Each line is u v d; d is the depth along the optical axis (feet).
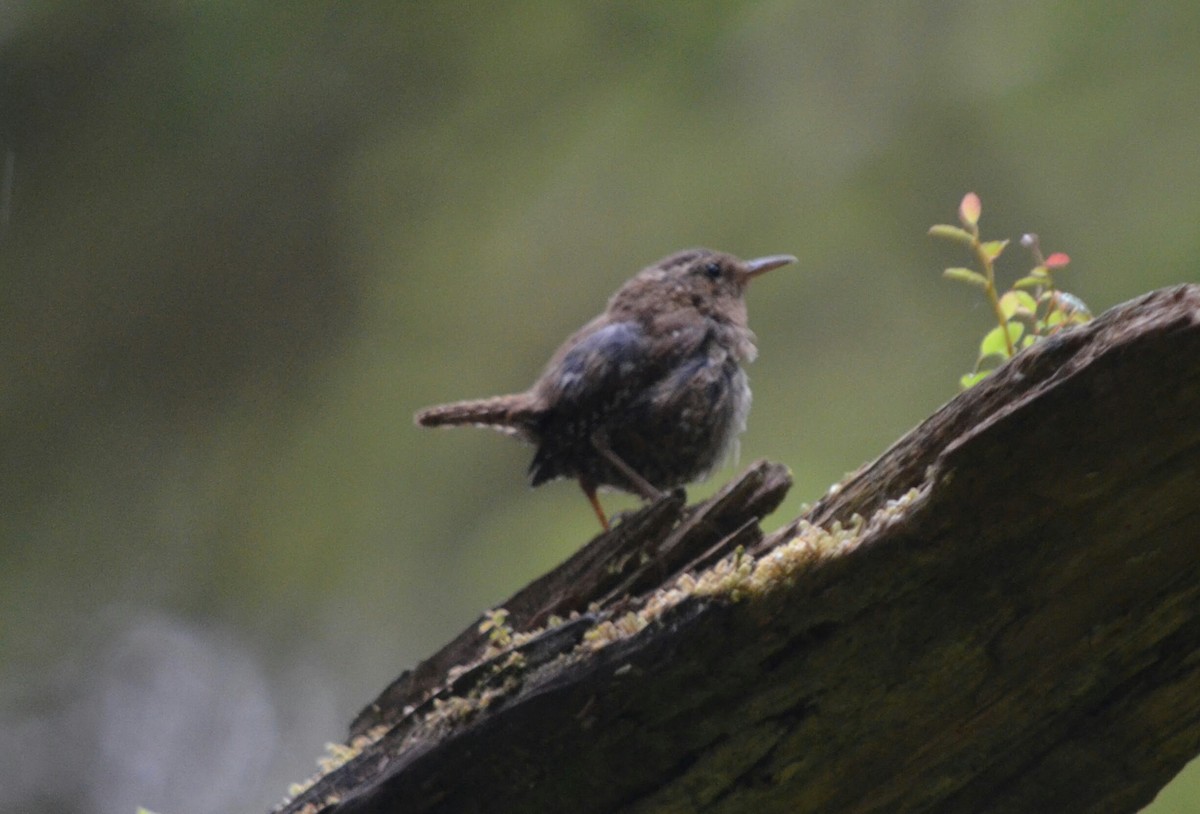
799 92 48.70
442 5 46.85
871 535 12.41
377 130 48.96
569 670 13.39
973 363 44.91
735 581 12.80
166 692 51.85
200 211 49.39
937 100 47.47
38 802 50.21
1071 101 45.93
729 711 13.02
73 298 49.75
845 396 46.01
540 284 50.14
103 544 51.98
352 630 51.72
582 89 49.01
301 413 51.96
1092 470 11.62
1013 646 12.42
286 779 50.93
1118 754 12.71
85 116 47.47
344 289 50.93
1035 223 45.27
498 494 51.26
